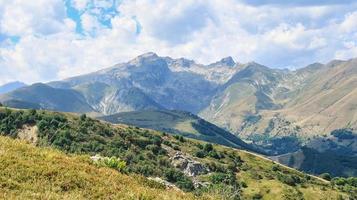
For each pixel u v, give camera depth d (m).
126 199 21.50
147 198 22.33
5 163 21.83
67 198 19.77
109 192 22.00
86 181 22.50
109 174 24.64
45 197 19.34
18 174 21.11
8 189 19.45
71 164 24.22
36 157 24.02
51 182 21.38
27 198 18.86
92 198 20.88
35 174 21.66
